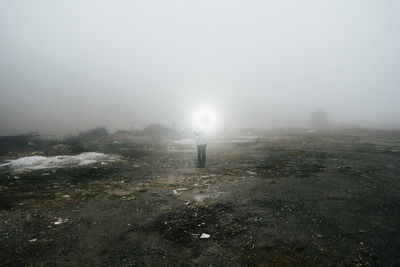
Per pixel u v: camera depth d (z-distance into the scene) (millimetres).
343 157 11484
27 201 5660
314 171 8648
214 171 9008
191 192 6410
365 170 8711
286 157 11766
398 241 3836
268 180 7492
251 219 4680
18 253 3521
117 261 3361
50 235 4070
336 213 4934
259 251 3590
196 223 4555
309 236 4008
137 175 8398
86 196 6074
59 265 3258
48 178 7691
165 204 5531
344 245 3725
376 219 4652
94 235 4090
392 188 6590
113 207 5344
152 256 3486
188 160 11445
